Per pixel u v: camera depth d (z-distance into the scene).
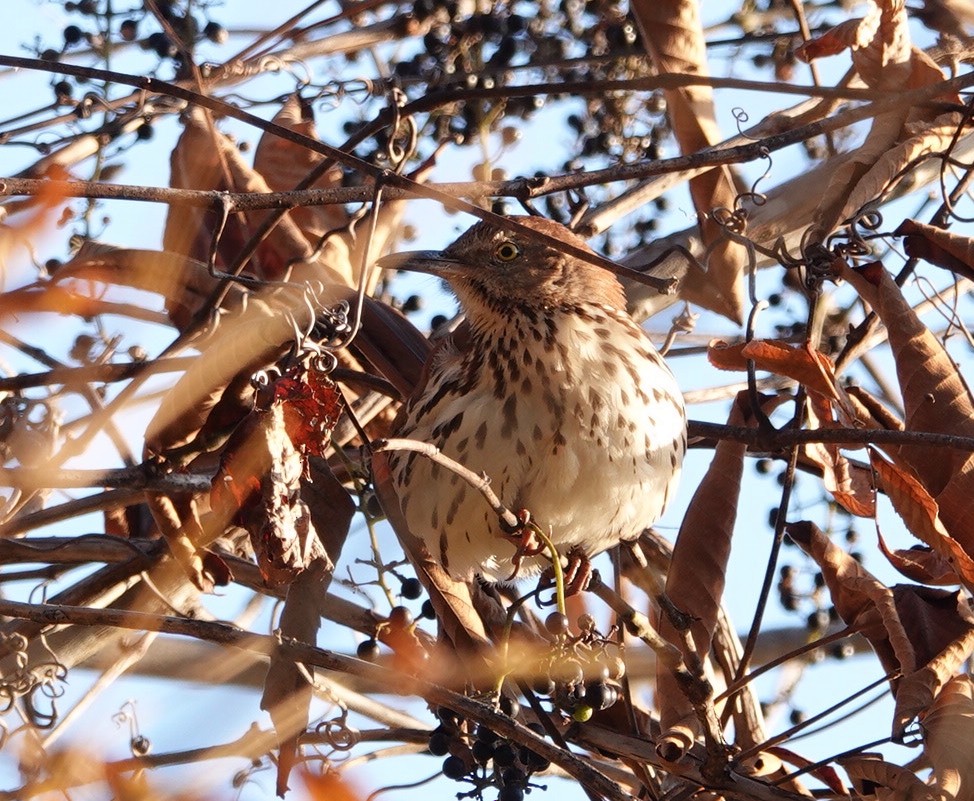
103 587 11.20
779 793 9.33
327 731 9.89
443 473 10.16
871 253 10.80
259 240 10.57
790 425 11.13
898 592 10.10
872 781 9.30
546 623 9.43
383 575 10.09
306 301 8.74
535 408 10.02
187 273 10.75
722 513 10.55
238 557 11.03
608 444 10.02
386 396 11.95
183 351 10.50
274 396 8.48
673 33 11.70
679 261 12.39
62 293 9.12
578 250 8.70
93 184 9.05
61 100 12.25
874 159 11.02
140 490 9.85
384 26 13.25
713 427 10.58
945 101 11.48
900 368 10.09
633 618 8.97
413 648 10.12
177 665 11.12
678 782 10.17
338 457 11.60
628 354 10.28
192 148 12.02
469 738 9.69
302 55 13.09
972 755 9.02
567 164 13.32
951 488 9.92
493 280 10.62
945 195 10.88
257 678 10.55
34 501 12.03
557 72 13.34
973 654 10.07
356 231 11.92
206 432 9.84
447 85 12.66
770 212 12.60
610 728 10.38
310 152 12.55
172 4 12.56
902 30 11.15
